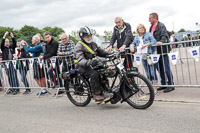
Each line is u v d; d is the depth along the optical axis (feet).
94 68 14.66
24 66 22.71
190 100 14.52
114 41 19.75
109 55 14.10
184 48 16.35
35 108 16.88
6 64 24.39
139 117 12.43
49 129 11.96
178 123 10.96
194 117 11.55
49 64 21.06
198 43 15.35
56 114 14.74
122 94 14.24
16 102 19.75
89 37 14.55
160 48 16.81
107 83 14.60
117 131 10.76
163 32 17.01
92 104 16.43
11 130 12.38
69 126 12.13
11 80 24.44
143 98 14.43
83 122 12.57
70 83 16.58
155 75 16.94
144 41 16.89
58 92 21.34
